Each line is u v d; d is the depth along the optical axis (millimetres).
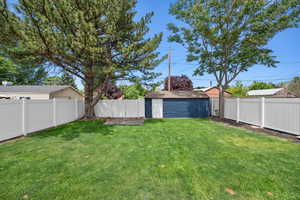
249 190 2287
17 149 4090
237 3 7730
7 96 11828
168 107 12258
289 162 3258
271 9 7289
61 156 3594
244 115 8188
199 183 2471
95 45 7070
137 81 8859
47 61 8078
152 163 3213
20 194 2184
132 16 8484
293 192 2236
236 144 4570
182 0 9070
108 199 2088
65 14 6594
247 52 8758
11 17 5762
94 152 3865
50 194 2188
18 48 6578
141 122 9078
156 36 8070
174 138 5277
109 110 11930
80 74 9977
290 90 27906
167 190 2291
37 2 5984
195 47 9914
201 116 12336
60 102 8055
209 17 8102
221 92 10289
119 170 2902
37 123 6348
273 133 5957
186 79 22281
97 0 6762
